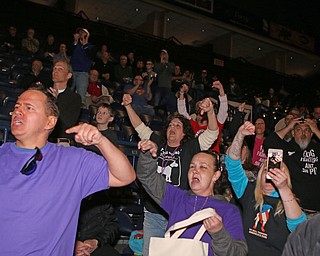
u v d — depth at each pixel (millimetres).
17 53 7992
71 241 1635
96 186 1683
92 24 12883
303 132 3523
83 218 2613
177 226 1827
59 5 14695
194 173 2211
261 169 2277
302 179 3449
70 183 1627
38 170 1598
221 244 1782
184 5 15562
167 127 3027
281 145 3658
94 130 1517
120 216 3555
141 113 6777
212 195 2217
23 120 1631
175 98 7633
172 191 2285
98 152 2930
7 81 6012
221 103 3631
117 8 16078
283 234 2123
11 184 1552
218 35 17969
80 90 5891
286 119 5281
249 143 4684
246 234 2250
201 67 15414
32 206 1530
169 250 1856
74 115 3188
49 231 1538
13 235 1491
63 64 3264
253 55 19922
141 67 9555
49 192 1569
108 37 13203
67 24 12305
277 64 19172
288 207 2000
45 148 1678
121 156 1598
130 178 1646
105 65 8648
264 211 2217
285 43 18375
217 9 16391
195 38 18609
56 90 3209
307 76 21203
